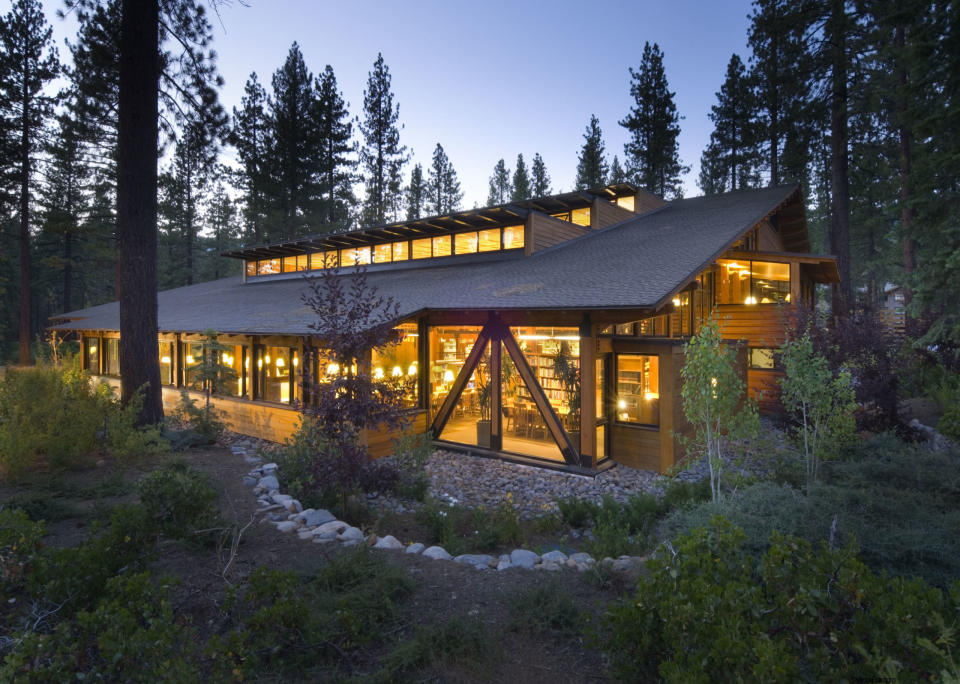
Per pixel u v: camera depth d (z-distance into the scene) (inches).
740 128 1138.7
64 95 1136.2
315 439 312.5
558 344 441.7
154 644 111.7
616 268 461.4
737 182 1397.6
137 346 417.1
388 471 279.4
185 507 211.3
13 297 1595.7
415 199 2165.4
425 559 215.9
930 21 378.0
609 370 445.1
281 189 1390.3
